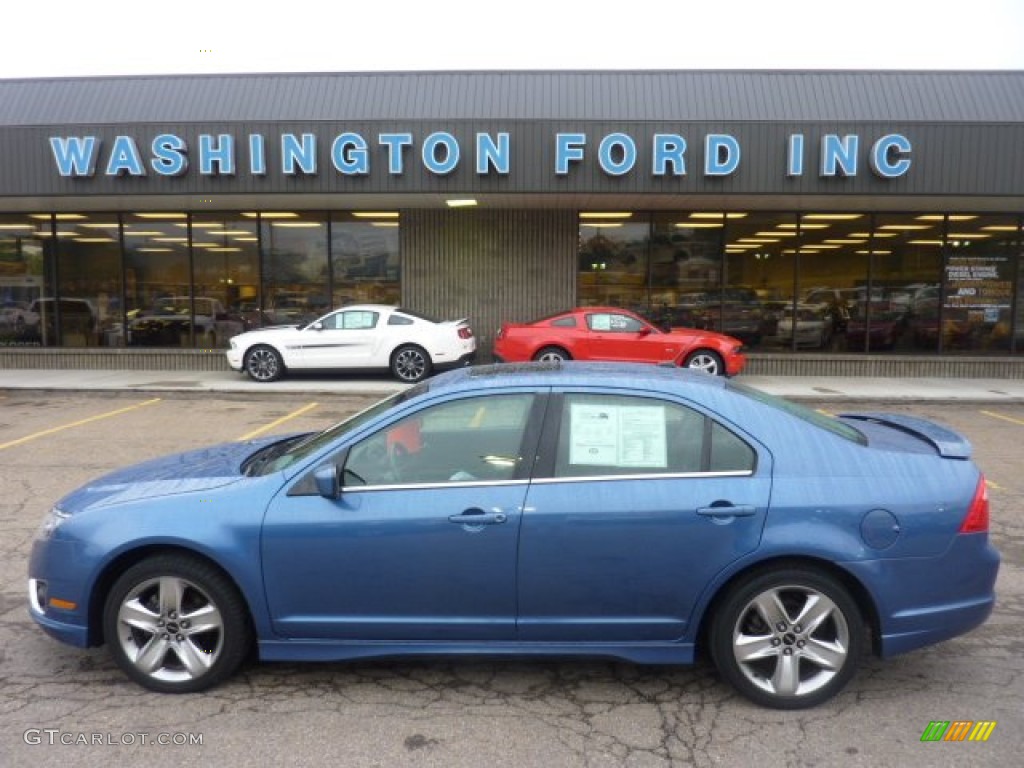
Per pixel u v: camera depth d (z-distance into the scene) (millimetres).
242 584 3500
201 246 17125
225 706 3520
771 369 16516
